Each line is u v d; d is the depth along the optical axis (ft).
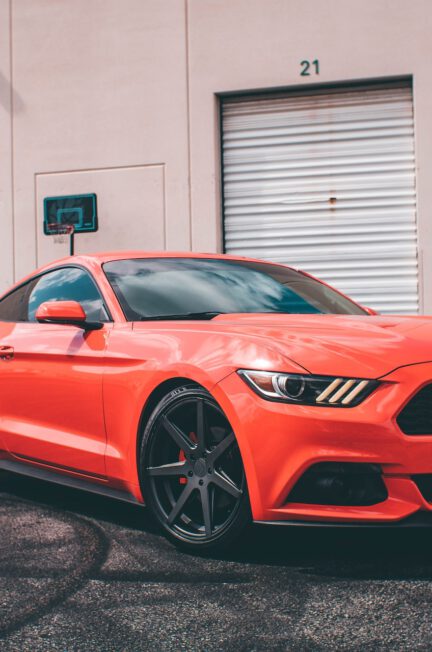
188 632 7.62
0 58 36.22
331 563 9.62
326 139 33.71
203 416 10.18
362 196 33.40
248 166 34.40
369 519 9.09
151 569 9.63
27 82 35.94
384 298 33.19
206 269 13.82
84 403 12.10
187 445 10.36
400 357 9.49
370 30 32.71
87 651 7.22
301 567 9.50
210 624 7.80
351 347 9.68
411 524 9.18
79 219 35.19
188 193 34.27
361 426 9.01
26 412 13.56
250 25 33.68
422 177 32.27
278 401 9.32
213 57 34.04
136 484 11.12
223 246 34.63
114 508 13.07
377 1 32.60
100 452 11.74
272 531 10.78
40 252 35.78
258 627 7.70
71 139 35.45
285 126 34.06
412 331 10.48
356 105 33.42
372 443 9.02
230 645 7.29
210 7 34.01
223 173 34.65
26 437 13.35
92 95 35.22
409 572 9.20
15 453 13.94
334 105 33.60
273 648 7.19
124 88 34.88
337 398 9.14
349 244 33.50
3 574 9.55
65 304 12.14
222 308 12.55
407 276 33.01
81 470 12.31
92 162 35.24
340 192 33.58
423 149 32.27
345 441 9.04
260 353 9.71
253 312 12.62
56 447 12.64
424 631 7.48
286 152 34.06
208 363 10.07
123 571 9.57
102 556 10.23
